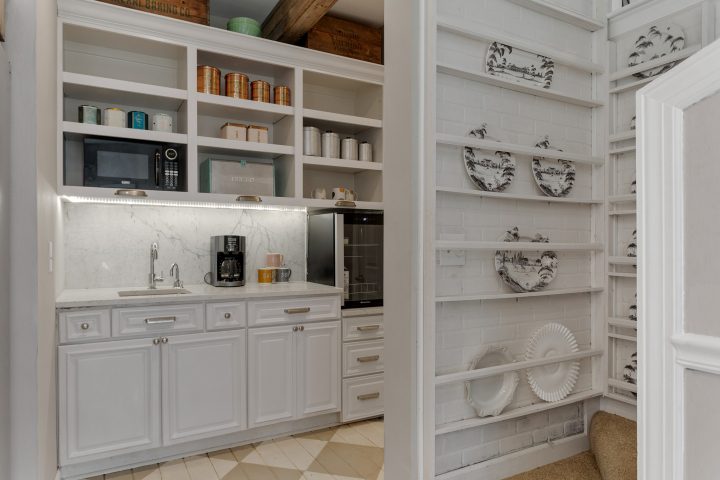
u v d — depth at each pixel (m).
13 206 1.70
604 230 2.56
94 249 3.00
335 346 3.15
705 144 0.75
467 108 2.19
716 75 0.73
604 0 2.56
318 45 3.38
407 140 1.96
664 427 0.79
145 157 2.81
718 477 0.72
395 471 2.00
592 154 2.63
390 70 2.07
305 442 2.92
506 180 2.28
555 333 2.42
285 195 3.37
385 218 2.09
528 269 2.36
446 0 2.10
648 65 2.35
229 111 3.21
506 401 2.21
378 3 3.29
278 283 3.45
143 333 2.55
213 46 3.00
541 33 2.42
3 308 1.58
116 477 2.46
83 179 2.67
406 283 1.95
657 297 0.80
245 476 2.47
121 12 2.68
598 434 2.35
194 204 3.11
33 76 1.74
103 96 2.89
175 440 2.62
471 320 2.19
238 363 2.81
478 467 2.12
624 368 2.52
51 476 2.13
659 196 0.80
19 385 1.70
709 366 0.73
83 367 2.40
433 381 1.91
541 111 2.44
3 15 1.61
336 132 3.79
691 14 2.23
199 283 3.31
